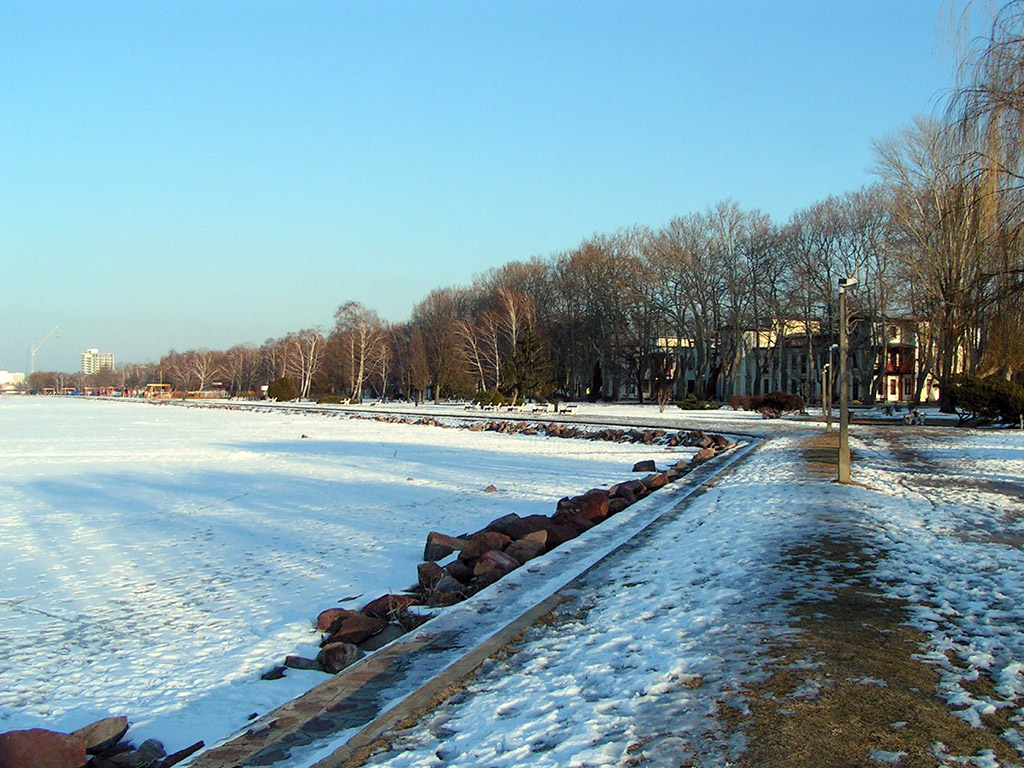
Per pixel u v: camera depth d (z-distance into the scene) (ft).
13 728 19.42
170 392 524.11
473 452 102.42
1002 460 72.38
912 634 20.75
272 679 22.50
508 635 21.68
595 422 149.18
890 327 216.74
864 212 200.03
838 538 34.17
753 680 17.48
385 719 16.17
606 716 15.80
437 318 322.55
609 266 255.91
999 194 47.96
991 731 14.69
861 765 13.32
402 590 32.27
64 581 34.37
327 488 65.77
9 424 177.99
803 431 117.80
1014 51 46.93
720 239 235.20
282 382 363.76
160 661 24.11
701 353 239.50
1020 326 50.16
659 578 28.02
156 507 55.83
